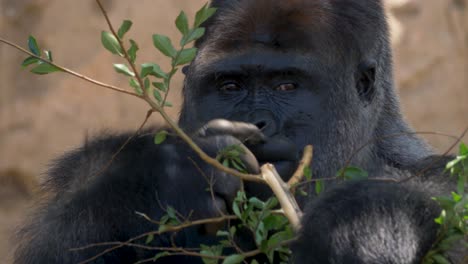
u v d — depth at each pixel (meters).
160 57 30.02
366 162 14.70
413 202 11.27
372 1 15.09
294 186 11.66
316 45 13.86
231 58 13.83
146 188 12.42
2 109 30.06
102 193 12.55
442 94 31.75
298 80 13.77
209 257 11.19
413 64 31.67
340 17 14.23
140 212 12.38
